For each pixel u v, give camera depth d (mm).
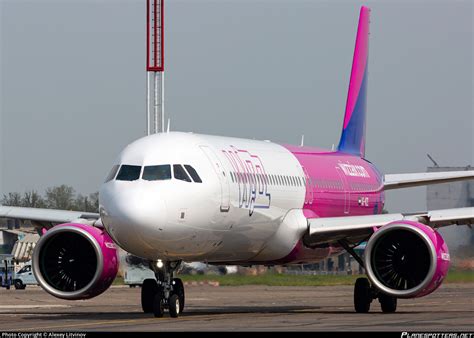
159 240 81750
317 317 87750
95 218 96688
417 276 92375
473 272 186875
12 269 199500
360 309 99688
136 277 195750
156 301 86875
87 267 91188
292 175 105062
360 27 138125
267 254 101188
